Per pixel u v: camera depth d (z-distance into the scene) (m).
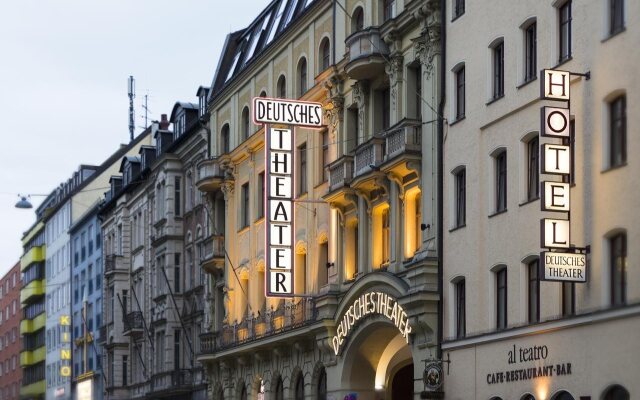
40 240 118.94
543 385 31.11
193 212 65.81
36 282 116.81
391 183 40.34
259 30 58.16
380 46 40.78
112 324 83.19
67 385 100.62
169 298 68.12
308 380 46.66
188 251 67.06
